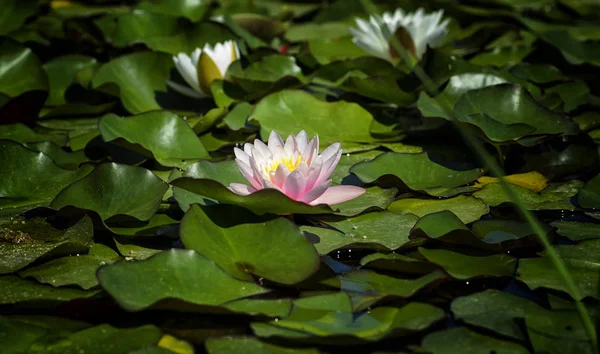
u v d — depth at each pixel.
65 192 2.06
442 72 3.06
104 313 1.62
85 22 3.80
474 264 1.78
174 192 2.03
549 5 4.63
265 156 1.94
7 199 2.17
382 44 3.27
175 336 1.53
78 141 2.67
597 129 2.72
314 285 1.72
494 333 1.51
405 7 4.52
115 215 1.98
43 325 1.57
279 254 1.75
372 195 2.17
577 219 2.10
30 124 2.96
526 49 3.60
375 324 1.54
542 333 1.50
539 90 2.96
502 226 1.99
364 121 2.82
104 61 3.84
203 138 2.81
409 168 2.33
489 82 2.83
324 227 1.98
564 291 1.67
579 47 3.52
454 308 1.60
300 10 4.87
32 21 4.12
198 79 3.06
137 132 2.51
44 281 1.72
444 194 2.19
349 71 3.29
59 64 3.40
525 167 2.48
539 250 1.92
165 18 3.87
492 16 4.32
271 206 1.81
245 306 1.57
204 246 1.77
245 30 3.96
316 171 1.84
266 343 1.48
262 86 3.00
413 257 1.83
